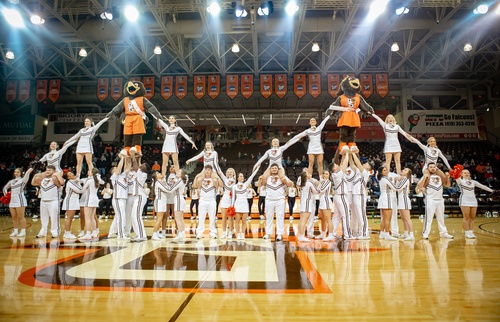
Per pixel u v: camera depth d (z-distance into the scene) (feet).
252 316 9.08
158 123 32.17
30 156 81.05
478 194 57.93
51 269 14.90
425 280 12.98
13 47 67.62
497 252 19.71
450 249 20.92
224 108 107.76
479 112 107.65
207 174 27.43
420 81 84.58
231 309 9.63
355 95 28.07
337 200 27.43
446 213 54.85
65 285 12.15
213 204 27.43
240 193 27.61
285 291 11.48
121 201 26.73
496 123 89.45
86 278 13.24
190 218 52.44
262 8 46.70
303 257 18.12
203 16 50.03
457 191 55.57
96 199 27.91
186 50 71.46
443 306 9.90
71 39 60.39
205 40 65.21
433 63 71.41
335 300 10.48
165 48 72.69
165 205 27.32
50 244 23.40
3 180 68.39
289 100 100.68
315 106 105.29
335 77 72.69
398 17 51.34
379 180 27.91
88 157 28.96
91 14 52.16
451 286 12.11
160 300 10.43
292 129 115.24
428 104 98.32
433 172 26.96
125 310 9.49
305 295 11.00
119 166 27.32
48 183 27.81
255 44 61.31
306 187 25.94
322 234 28.12
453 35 65.31
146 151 91.04
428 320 8.78
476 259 17.43
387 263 16.39
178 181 26.94
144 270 14.74
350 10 50.06
